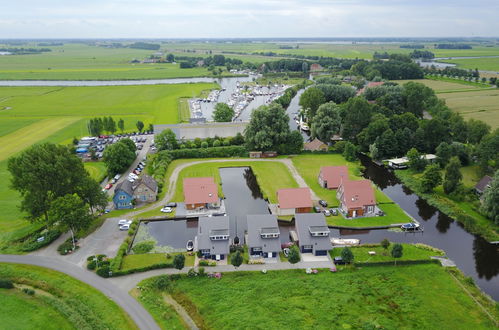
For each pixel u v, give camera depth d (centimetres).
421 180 10744
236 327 5616
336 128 15025
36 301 6203
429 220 9312
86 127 17462
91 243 8044
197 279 6838
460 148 12338
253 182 11844
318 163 13100
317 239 7688
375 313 5922
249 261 7388
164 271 7062
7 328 5550
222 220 8031
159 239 8450
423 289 6519
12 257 7462
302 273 7038
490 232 8419
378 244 7975
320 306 6072
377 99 19025
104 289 6512
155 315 5897
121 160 11962
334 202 9969
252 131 13888
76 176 8725
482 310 5988
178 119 19038
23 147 14488
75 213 7675
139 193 10038
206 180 10031
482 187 9981
